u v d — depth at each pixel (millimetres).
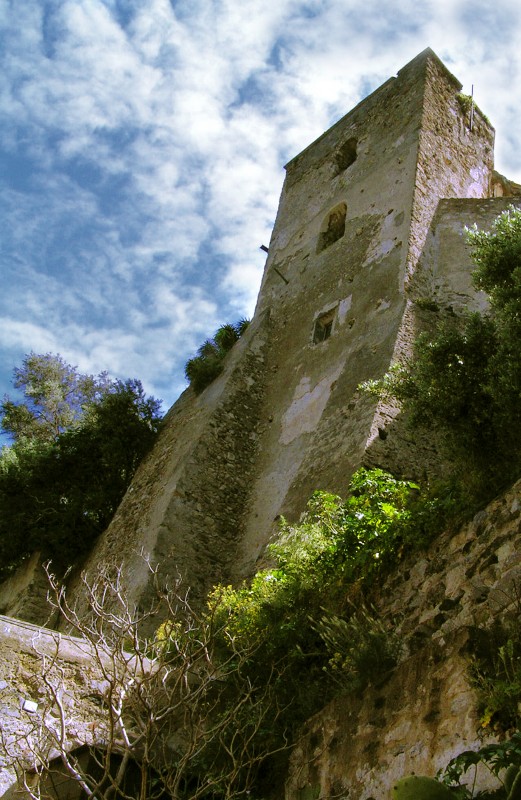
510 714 5770
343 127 24766
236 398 18609
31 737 7613
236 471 17391
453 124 22359
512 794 4973
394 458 13953
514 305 9953
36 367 28578
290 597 9828
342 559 9734
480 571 7500
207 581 15406
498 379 9672
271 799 7508
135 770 7605
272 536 15172
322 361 18000
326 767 7152
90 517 20359
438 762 6051
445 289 17672
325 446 15461
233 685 9016
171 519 15961
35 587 19188
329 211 22328
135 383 22000
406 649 7637
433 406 10367
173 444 19203
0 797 7281
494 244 11203
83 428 21984
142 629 13789
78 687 8477
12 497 20734
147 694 7438
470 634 6449
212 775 7688
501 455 9367
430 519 8633
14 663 8422
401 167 20812
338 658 8180
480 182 21703
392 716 6750
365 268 19141
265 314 20906
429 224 19094
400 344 15914
